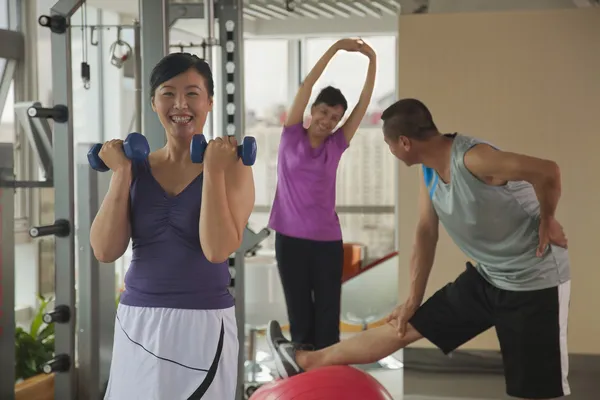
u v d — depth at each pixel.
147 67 3.31
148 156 2.00
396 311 3.55
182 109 1.94
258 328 4.96
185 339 1.89
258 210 6.18
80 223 3.77
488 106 3.89
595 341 3.90
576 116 3.82
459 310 3.38
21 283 5.46
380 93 5.86
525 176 3.01
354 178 6.00
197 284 1.91
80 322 3.79
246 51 6.16
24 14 5.30
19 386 3.88
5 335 3.44
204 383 1.90
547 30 3.82
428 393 4.11
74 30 6.14
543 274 3.13
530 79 3.85
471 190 3.13
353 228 6.04
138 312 1.91
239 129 3.64
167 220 1.91
